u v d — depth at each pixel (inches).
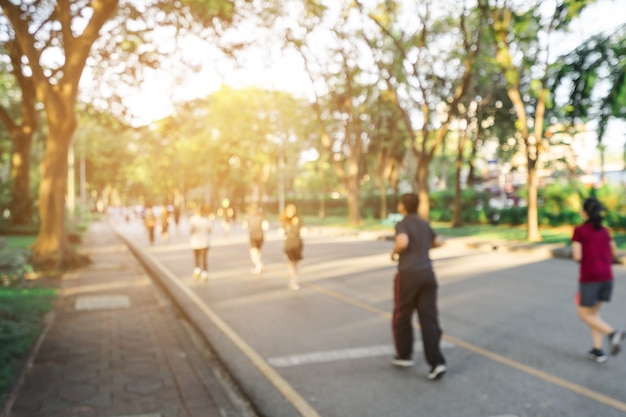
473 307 364.8
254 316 350.9
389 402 195.0
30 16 597.9
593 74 530.3
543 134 907.4
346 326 316.8
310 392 207.9
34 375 218.1
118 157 2583.7
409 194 230.4
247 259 727.1
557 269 573.0
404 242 220.7
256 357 255.4
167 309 377.1
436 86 1135.0
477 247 852.6
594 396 195.6
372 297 416.2
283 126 2154.3
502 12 818.2
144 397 194.1
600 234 238.7
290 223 466.3
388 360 246.2
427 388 208.1
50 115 600.1
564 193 1133.1
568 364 234.2
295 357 254.7
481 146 1433.3
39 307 356.2
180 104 699.4
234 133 2273.6
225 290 462.9
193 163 3009.4
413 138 1143.6
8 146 1482.5
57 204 607.2
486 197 1444.4
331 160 1513.3
